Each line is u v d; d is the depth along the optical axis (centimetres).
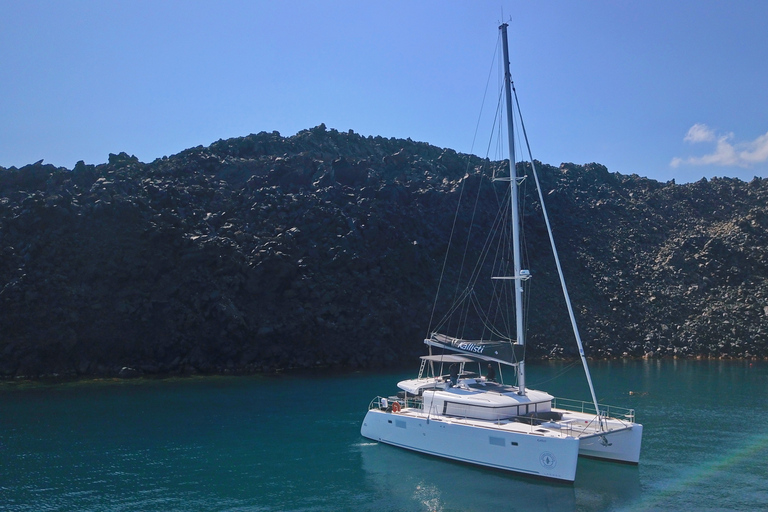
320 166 8862
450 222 8788
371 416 3641
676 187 11144
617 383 5738
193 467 3152
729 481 2869
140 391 5391
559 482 2741
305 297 7156
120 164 8181
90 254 6700
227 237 7381
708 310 8244
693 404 4694
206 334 6625
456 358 3572
